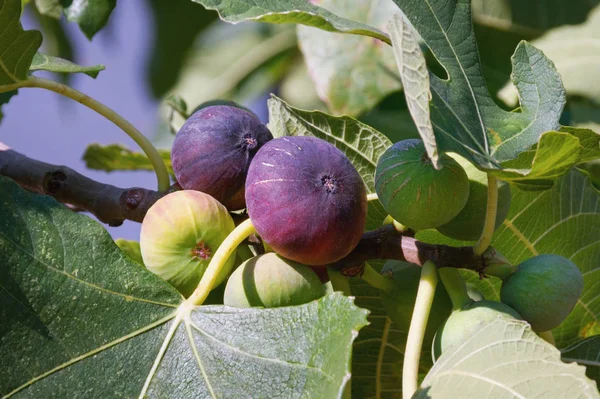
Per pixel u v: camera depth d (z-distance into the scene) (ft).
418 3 2.68
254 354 2.35
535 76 2.72
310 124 2.81
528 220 2.91
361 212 2.43
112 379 2.38
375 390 2.87
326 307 2.33
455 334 2.44
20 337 2.38
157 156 2.69
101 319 2.41
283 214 2.39
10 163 2.77
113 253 2.43
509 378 2.31
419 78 2.30
